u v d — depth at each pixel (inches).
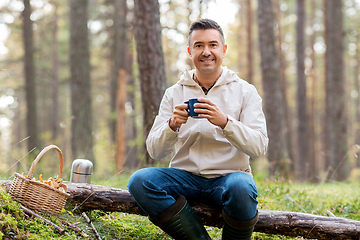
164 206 85.0
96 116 1024.2
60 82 775.7
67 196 96.2
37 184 92.7
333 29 423.5
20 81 743.1
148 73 199.6
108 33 679.7
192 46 93.3
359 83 1060.5
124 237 100.7
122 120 437.4
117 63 549.0
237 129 83.7
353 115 1202.0
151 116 200.1
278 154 326.0
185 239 86.3
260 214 97.3
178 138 95.3
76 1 388.8
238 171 87.7
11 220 81.5
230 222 84.4
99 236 95.9
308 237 96.0
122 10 538.0
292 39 929.5
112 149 422.0
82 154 362.3
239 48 840.3
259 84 899.4
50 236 85.7
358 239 92.5
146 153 202.4
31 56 527.5
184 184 91.0
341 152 415.5
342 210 135.0
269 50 340.2
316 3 758.5
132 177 87.6
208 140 91.9
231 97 94.3
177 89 99.1
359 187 204.4
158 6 202.8
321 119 945.5
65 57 947.3
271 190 148.1
